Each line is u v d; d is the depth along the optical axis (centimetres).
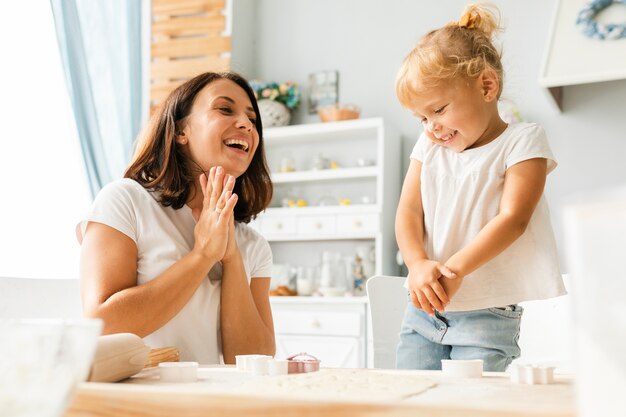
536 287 134
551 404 43
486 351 135
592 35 274
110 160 300
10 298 117
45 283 124
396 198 341
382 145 328
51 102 270
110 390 38
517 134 138
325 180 362
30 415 32
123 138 309
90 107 279
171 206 132
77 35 277
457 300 137
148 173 138
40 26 270
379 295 172
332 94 370
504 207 130
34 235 259
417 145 154
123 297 113
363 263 339
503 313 138
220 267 135
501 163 138
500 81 145
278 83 384
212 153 138
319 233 335
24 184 257
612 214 23
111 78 307
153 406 37
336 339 304
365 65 367
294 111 379
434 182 145
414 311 148
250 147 145
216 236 119
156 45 364
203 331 127
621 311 23
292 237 341
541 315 168
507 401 45
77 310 128
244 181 153
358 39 370
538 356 166
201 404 36
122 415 38
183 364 65
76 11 278
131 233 124
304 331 311
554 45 279
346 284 341
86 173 275
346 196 358
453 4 350
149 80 361
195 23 365
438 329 142
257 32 391
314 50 379
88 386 39
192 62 359
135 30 330
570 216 24
